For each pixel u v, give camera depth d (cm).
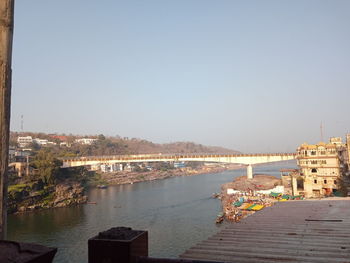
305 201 2091
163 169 19588
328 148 6066
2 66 374
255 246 952
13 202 6397
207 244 1008
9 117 380
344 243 921
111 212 6400
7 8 388
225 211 5791
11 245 282
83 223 5372
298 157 6844
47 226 5150
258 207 5462
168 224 5203
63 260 3500
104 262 335
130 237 346
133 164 18562
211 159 10256
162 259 335
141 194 9588
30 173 7806
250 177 10062
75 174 9400
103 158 9588
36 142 15750
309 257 804
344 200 1972
